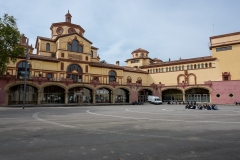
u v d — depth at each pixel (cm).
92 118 1614
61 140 805
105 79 5162
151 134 936
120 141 790
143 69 6431
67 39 4669
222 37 5016
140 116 1798
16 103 3625
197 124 1272
